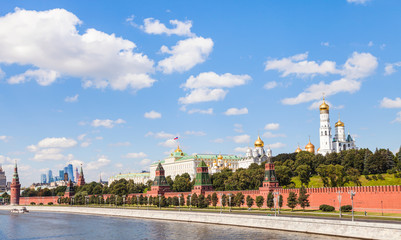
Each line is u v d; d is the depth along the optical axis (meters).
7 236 165.25
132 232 162.12
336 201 169.50
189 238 138.12
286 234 135.00
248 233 141.38
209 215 179.12
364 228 117.81
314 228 133.12
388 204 151.25
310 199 181.00
